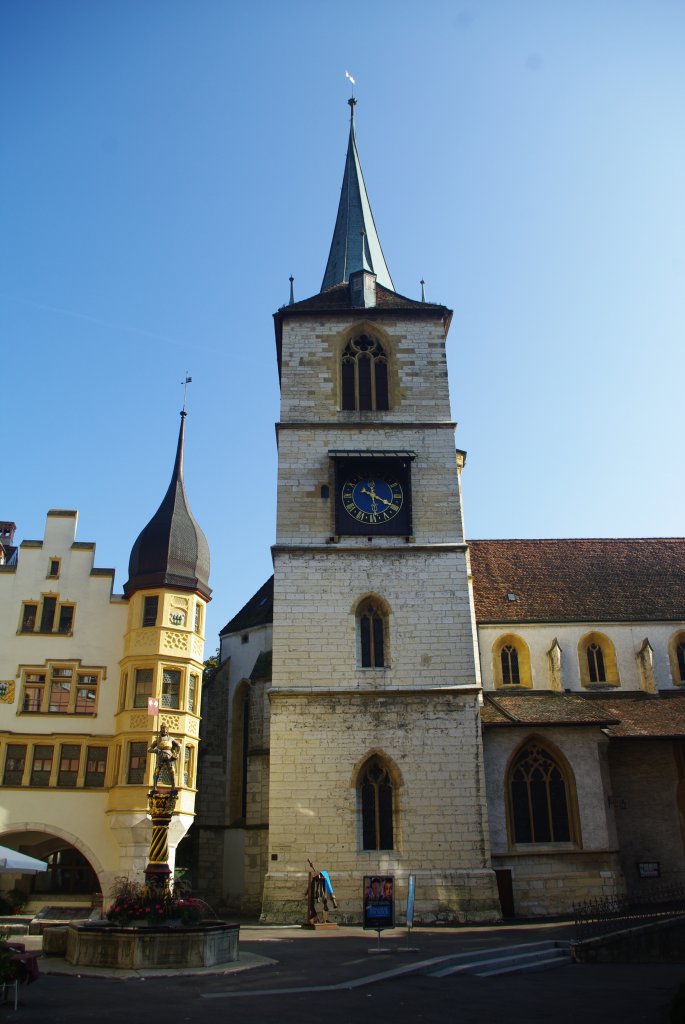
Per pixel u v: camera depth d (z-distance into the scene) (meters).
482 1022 16.30
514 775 40.75
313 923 34.22
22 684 41.97
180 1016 15.88
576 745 41.16
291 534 43.56
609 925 28.88
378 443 45.84
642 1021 16.52
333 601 42.16
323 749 39.31
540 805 40.34
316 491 44.56
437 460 45.44
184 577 43.69
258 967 22.64
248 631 52.16
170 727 41.12
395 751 39.34
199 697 43.38
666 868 42.88
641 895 40.66
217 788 49.59
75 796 40.19
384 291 52.06
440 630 41.66
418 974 22.52
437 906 36.66
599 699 48.78
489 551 57.44
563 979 22.55
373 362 48.38
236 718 51.09
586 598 53.12
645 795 44.06
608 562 56.44
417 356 48.34
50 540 44.53
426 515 44.19
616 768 44.69
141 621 42.78
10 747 40.91
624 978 22.78
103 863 39.09
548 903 38.16
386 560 42.97
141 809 39.03
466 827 38.19
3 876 41.28
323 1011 16.86
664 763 44.56
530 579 54.78
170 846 40.19
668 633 51.31
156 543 44.12
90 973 21.23
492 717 41.81
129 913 23.81
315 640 41.41
